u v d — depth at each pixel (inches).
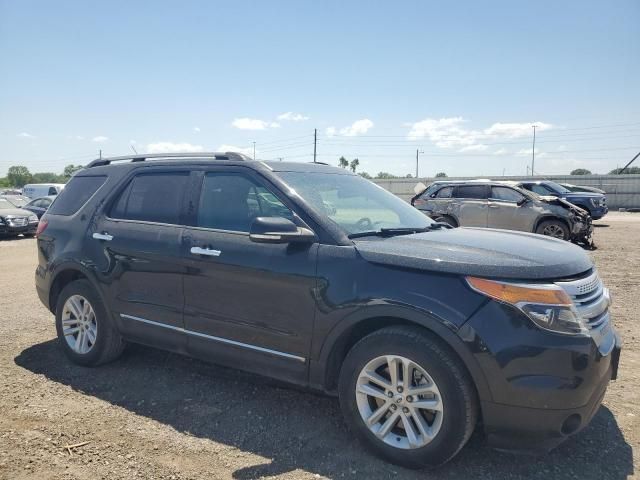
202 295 150.6
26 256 508.7
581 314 111.3
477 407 114.0
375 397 123.7
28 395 159.3
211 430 137.8
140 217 171.5
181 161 169.9
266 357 139.8
